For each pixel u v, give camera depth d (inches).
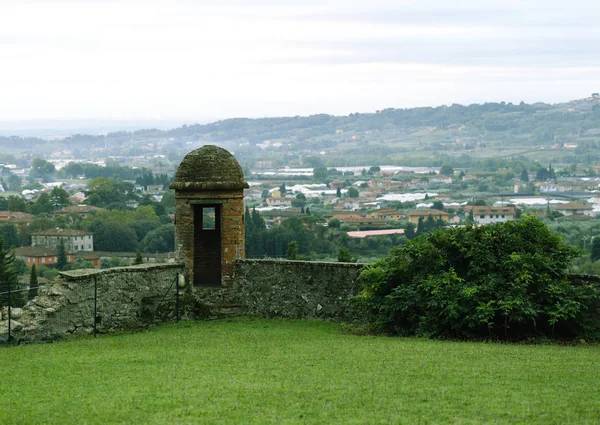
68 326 792.9
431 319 780.0
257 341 761.0
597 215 5462.6
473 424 461.4
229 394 536.4
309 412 492.4
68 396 534.6
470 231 816.3
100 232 4062.5
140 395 535.5
